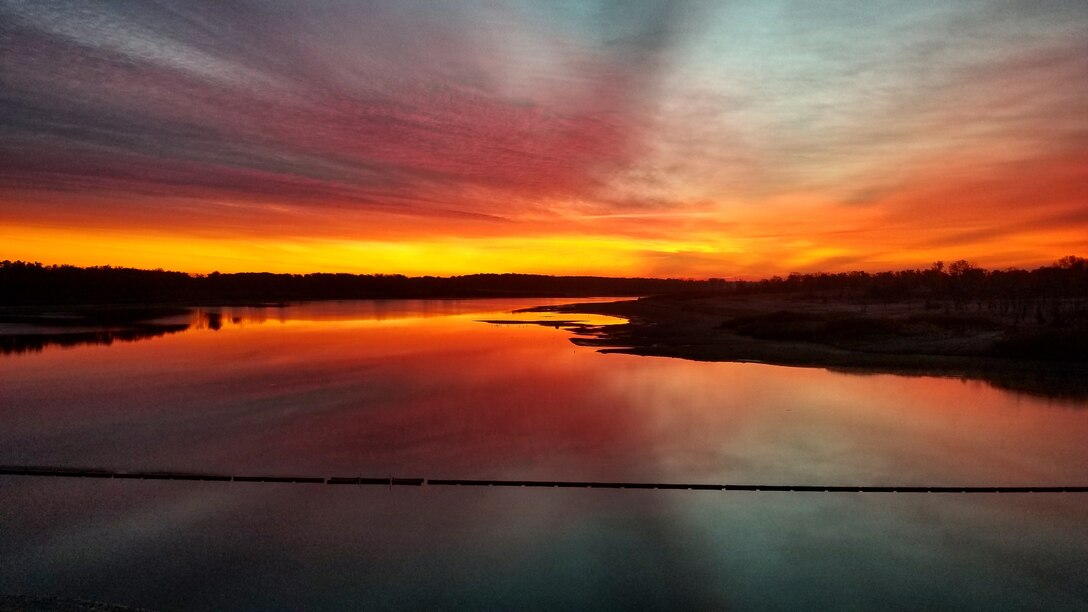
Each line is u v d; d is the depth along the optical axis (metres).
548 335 45.69
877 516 11.76
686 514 11.84
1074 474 13.89
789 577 9.51
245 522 11.51
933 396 21.55
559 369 27.95
